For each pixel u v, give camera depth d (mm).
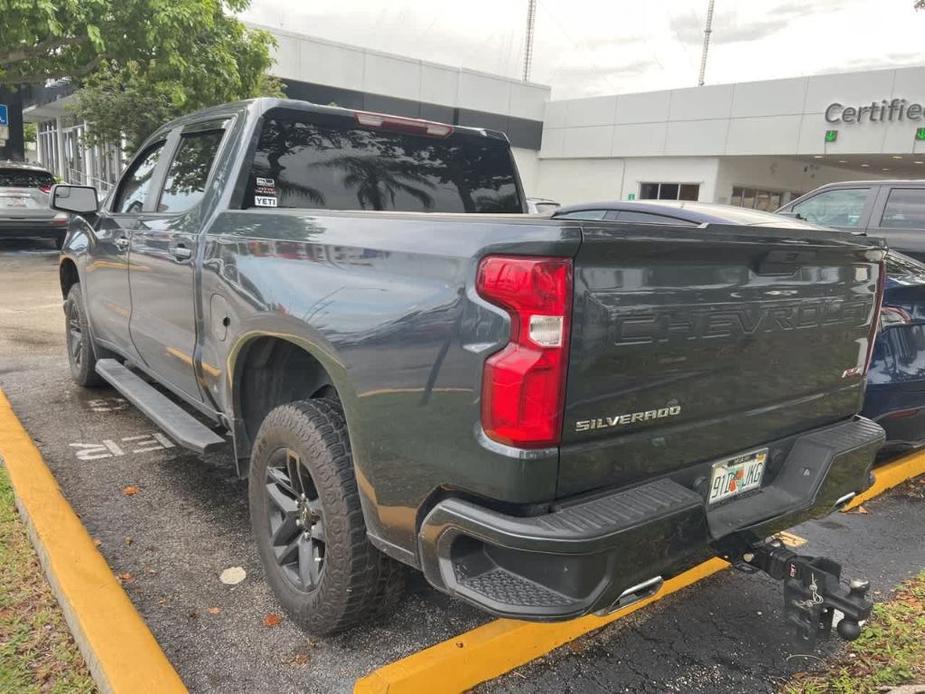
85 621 2529
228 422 3205
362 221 2371
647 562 2025
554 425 1886
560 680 2602
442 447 2025
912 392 4094
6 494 3609
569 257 1846
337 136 3568
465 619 2914
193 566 3207
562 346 1862
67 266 5590
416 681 2357
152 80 12227
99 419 5012
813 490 2566
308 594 2678
